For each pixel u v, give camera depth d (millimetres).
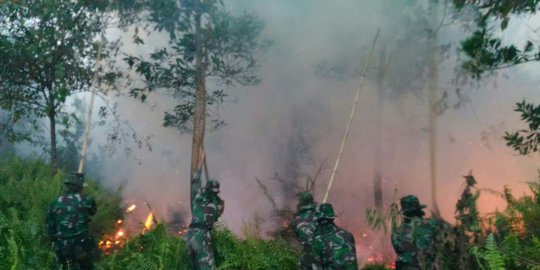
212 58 7469
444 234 3953
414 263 4230
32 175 8344
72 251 5344
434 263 3902
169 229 7586
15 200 6867
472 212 4020
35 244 5508
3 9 7652
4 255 5152
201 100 7273
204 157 6969
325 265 4355
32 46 7801
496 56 4496
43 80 8445
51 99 8516
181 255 5418
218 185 5363
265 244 5730
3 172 8203
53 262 5355
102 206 6922
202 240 5121
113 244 6426
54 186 6762
